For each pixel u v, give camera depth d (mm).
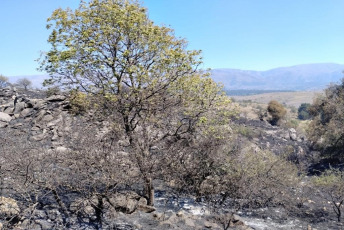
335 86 30625
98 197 8484
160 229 8500
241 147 13203
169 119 10703
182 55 9422
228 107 11438
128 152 9352
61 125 14977
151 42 9750
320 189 14805
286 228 10461
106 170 8359
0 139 9727
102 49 9672
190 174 11781
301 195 13602
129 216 9125
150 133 10234
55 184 8320
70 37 9383
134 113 10547
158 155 10266
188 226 9039
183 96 10117
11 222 7324
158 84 9734
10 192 8742
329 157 26453
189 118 10688
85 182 8289
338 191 12125
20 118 17453
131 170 9117
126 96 9594
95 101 9977
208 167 11859
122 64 9555
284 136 33906
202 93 10547
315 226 10938
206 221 9703
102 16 9516
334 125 26219
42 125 15844
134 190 10758
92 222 8344
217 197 12703
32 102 18500
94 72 9719
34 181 7961
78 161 8125
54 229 7535
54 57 9000
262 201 12516
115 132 9461
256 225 10445
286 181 13438
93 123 10289
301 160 25250
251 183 11727
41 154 8578
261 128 34906
